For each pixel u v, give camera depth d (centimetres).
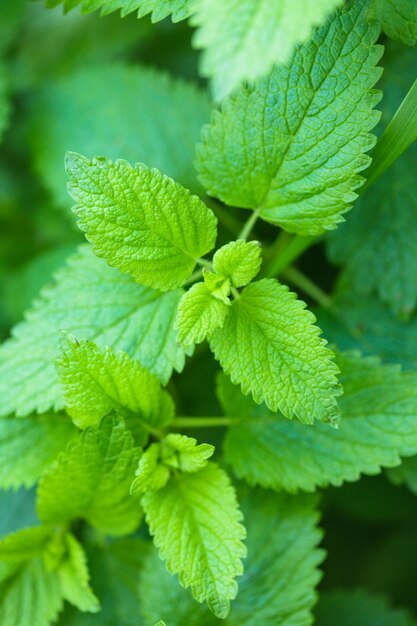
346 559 48
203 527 37
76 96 46
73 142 46
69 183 35
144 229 36
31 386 38
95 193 36
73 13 50
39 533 40
